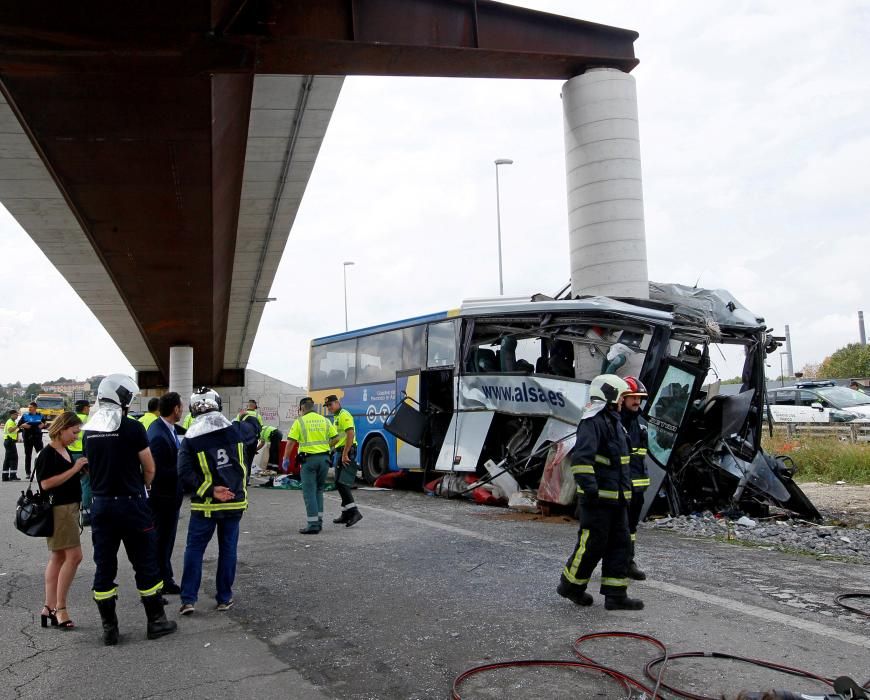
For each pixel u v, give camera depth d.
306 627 6.21
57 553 6.41
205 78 13.29
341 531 10.80
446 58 14.91
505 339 13.96
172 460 7.37
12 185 21.42
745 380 12.74
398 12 14.26
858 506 13.21
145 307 30.47
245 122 17.56
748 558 8.51
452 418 14.61
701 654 5.23
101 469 5.93
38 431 20.91
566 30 15.56
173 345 40.28
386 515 12.26
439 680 4.97
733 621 6.01
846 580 7.37
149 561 6.07
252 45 13.14
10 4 11.14
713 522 11.22
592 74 15.67
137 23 11.75
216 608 6.84
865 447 18.73
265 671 5.25
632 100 15.79
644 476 7.24
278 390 56.34
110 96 13.56
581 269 15.69
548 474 11.88
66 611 6.39
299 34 13.54
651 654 5.31
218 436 6.82
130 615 6.74
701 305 12.69
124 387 6.16
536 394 12.84
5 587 7.84
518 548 9.18
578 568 6.41
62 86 13.18
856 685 4.10
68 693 4.93
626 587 6.45
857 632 5.71
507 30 15.03
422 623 6.20
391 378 16.98
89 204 18.50
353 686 4.92
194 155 15.93
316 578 7.88
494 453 13.94
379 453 17.77
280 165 21.67
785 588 7.05
